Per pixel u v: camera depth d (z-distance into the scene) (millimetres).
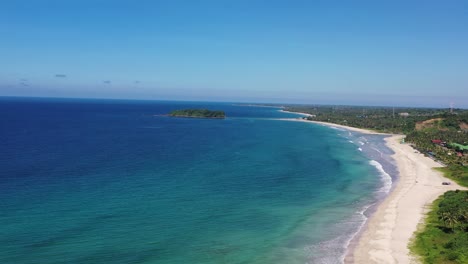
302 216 72125
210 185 93562
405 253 54000
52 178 94500
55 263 49094
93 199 77438
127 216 67812
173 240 58438
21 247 53125
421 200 82812
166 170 110000
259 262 52000
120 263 50156
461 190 89375
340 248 56812
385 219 69688
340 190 93312
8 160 117250
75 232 59250
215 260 52375
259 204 79125
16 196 77250
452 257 50438
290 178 105062
